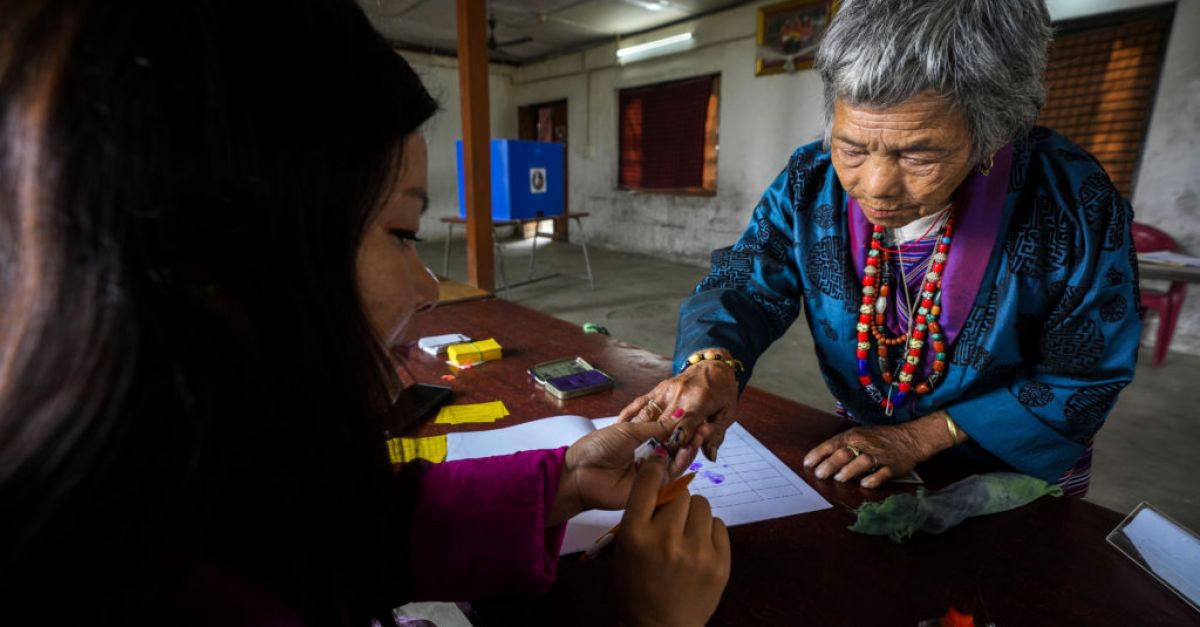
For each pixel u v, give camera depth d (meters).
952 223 0.64
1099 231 0.60
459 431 0.77
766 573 0.51
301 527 0.28
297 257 0.22
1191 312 3.04
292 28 0.20
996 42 0.45
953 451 0.71
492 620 0.47
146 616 0.26
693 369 0.66
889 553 0.53
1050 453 0.65
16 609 0.20
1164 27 3.01
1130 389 2.53
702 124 5.44
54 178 0.17
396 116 0.25
